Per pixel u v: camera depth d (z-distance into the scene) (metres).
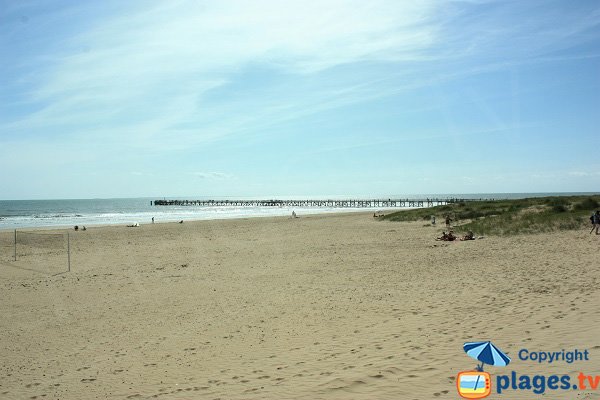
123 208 107.94
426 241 23.45
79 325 10.27
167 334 9.26
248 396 5.52
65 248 25.39
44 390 6.55
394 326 8.38
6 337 9.44
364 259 18.20
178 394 5.91
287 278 14.95
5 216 69.00
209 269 17.64
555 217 25.81
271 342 8.16
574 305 8.47
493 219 29.70
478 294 10.54
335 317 9.63
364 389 5.26
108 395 6.16
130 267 18.59
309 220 47.19
